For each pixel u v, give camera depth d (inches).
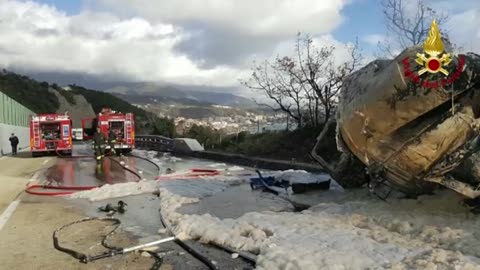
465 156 320.8
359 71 386.0
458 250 260.5
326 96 1083.9
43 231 369.4
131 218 422.0
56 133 1304.1
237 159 1048.8
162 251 309.9
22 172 847.1
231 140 1450.5
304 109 1162.0
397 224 317.7
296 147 1043.9
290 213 386.3
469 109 314.7
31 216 430.6
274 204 477.4
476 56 314.0
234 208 457.7
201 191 549.3
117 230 371.6
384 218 333.4
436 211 338.3
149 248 315.6
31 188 615.5
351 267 236.7
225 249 305.6
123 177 753.0
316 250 262.7
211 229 331.6
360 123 351.3
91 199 523.5
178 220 378.3
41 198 541.3
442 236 282.2
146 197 538.0
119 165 970.7
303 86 1131.3
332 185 548.1
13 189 615.2
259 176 603.5
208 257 291.3
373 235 300.0
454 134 318.0
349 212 368.2
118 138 1278.3
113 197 540.7
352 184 481.4
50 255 302.5
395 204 370.3
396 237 292.7
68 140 1300.4
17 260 292.2
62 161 1109.1
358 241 281.4
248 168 924.0
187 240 332.5
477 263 230.5
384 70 338.6
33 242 335.9
